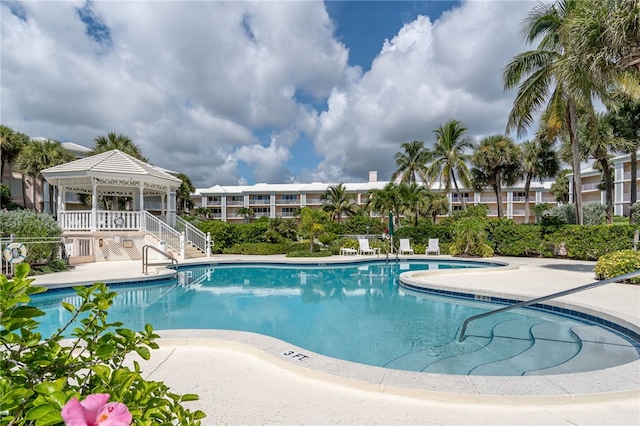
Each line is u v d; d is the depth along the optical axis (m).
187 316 7.23
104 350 1.61
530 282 8.92
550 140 15.84
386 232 20.69
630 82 10.09
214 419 2.76
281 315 7.24
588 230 13.91
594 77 8.36
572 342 5.20
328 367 3.59
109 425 1.02
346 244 18.78
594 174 38.31
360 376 3.37
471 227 16.09
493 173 28.98
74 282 8.71
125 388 1.38
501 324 6.23
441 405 2.99
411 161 32.28
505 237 16.25
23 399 1.23
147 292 9.58
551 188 47.09
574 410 2.89
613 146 18.98
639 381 3.21
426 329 6.16
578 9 9.27
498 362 4.57
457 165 26.52
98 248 14.38
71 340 4.75
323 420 2.75
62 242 12.07
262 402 3.05
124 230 15.15
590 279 9.38
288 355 3.94
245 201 53.53
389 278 11.88
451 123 26.25
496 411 2.88
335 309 7.71
